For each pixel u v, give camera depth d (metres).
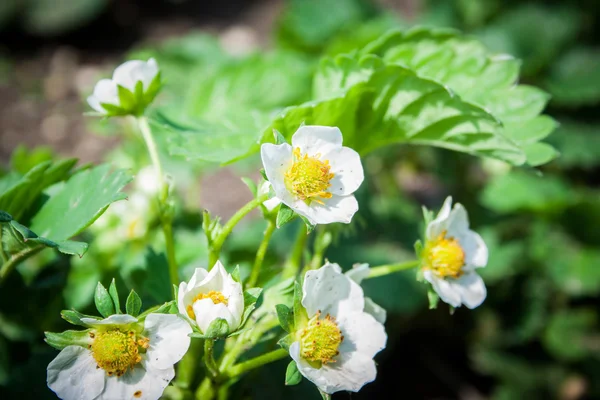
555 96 0.55
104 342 0.24
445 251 0.27
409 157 0.58
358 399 0.48
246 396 0.31
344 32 0.61
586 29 0.60
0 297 0.30
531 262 0.49
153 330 0.24
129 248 0.36
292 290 0.26
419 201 0.62
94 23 0.95
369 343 0.25
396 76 0.28
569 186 0.52
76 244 0.25
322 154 0.26
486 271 0.47
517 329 0.49
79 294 0.34
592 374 0.47
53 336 0.24
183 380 0.27
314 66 0.47
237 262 0.36
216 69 0.43
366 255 0.45
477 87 0.30
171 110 0.31
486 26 0.62
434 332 0.52
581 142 0.53
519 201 0.48
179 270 0.33
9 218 0.24
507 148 0.28
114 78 0.28
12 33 0.92
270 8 1.00
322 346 0.25
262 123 0.31
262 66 0.42
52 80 0.84
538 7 0.61
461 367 0.51
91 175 0.27
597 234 0.48
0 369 0.31
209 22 0.98
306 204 0.25
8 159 0.69
